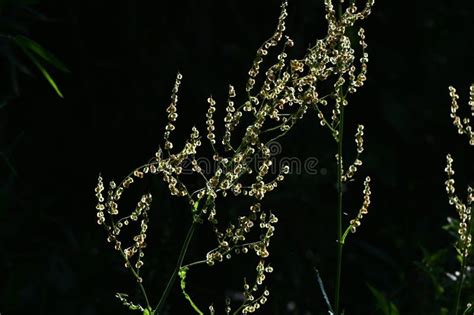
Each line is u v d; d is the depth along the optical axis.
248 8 7.11
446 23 7.63
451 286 4.29
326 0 3.06
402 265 6.51
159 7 6.74
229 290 6.43
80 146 6.54
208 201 2.76
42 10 6.46
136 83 6.65
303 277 6.52
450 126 7.51
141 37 6.68
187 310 6.09
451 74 7.59
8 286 5.49
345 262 6.79
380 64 7.33
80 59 6.54
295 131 6.59
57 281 5.59
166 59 6.67
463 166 7.50
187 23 6.82
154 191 5.90
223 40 7.02
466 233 3.15
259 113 2.78
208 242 6.26
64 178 6.49
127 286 5.72
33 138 6.43
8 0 5.09
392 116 7.10
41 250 5.74
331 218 6.77
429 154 7.46
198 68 6.74
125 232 6.05
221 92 6.70
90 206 6.43
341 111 3.08
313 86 2.86
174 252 5.73
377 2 7.43
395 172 7.02
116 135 6.61
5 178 5.93
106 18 6.63
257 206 2.77
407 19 7.53
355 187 7.05
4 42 5.37
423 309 4.98
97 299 5.65
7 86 6.39
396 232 6.90
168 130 2.82
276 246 6.50
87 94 6.55
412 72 7.50
